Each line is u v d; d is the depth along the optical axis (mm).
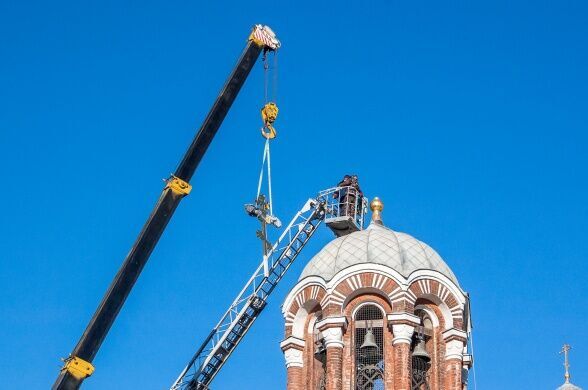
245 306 115812
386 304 95500
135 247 94500
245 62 102812
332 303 95375
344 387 93438
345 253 97688
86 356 92125
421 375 94750
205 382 114500
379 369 94312
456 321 95750
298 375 96000
